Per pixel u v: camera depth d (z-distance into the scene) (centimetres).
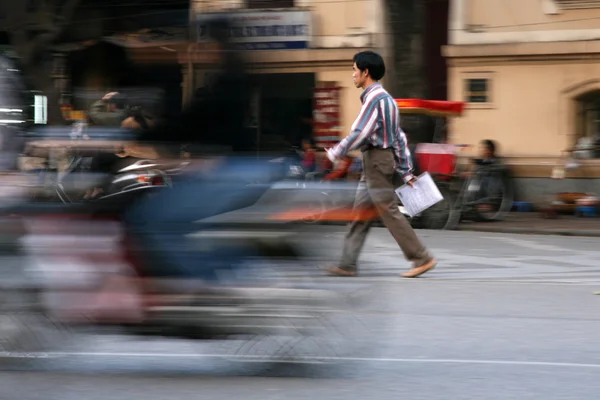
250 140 852
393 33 2519
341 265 862
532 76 2747
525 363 807
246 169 789
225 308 751
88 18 870
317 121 2764
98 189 782
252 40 866
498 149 2745
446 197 2073
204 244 759
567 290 1182
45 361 776
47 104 853
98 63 862
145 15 857
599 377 764
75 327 770
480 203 2178
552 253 1612
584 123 2728
